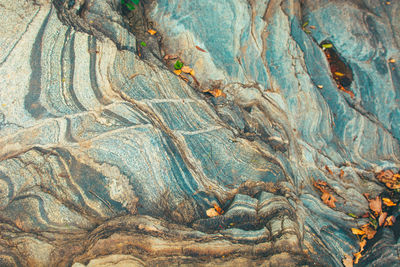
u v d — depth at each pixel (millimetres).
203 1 5047
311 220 4016
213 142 4195
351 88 5410
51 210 3199
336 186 4641
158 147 3801
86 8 4355
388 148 5109
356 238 4156
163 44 4980
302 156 4789
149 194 3617
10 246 2889
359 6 5793
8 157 3346
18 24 3729
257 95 4879
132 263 2939
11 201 3160
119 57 4133
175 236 3234
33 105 3568
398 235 4047
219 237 3322
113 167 3580
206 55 4875
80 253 2996
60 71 3760
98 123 3723
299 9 5719
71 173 3449
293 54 5227
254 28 5141
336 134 5094
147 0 5164
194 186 3848
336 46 5609
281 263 3166
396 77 5441
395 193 4742
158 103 4117
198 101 4457
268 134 4676
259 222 3609
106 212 3408
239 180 4070
